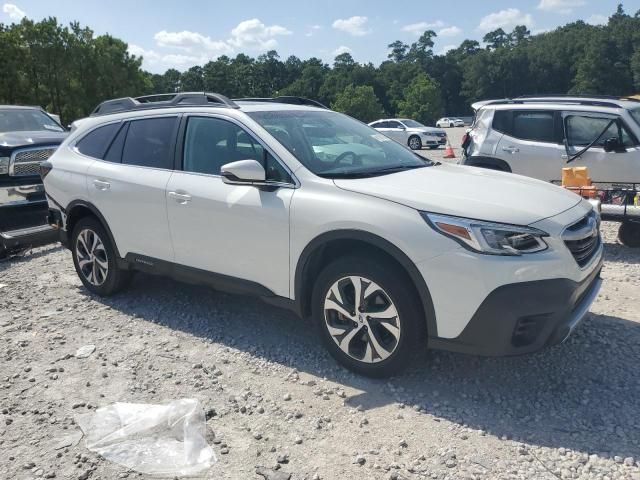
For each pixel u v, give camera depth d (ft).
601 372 12.46
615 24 354.54
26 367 13.66
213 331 15.35
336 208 12.05
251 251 13.53
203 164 14.74
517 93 388.98
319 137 14.70
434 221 11.05
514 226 10.75
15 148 24.48
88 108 124.16
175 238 15.10
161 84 367.04
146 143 16.17
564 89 381.40
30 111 31.32
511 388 11.93
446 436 10.39
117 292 18.08
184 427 10.78
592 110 25.57
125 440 10.52
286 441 10.43
